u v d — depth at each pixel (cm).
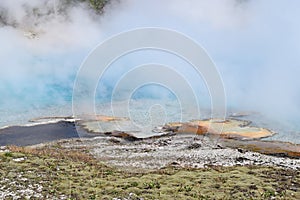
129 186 4016
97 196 3669
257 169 4934
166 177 4412
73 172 4341
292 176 4697
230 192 4003
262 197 3912
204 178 4419
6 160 4488
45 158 4794
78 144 6106
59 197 3575
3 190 3625
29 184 3816
